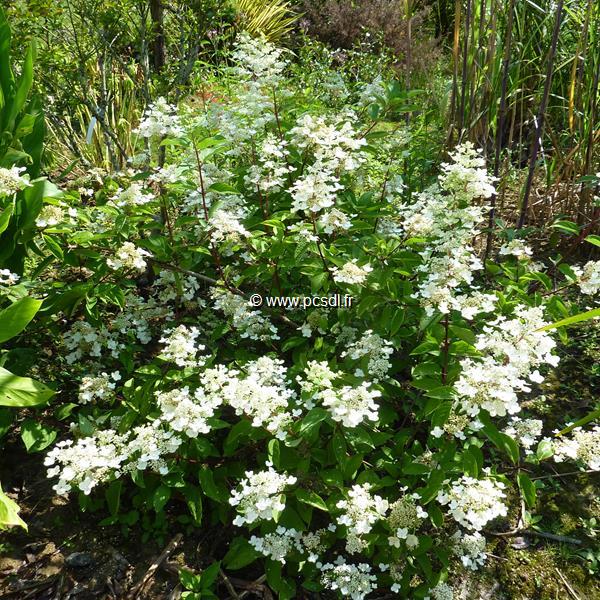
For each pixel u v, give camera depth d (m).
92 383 2.37
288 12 9.12
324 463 2.19
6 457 2.59
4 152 2.65
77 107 4.21
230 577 2.18
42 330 2.90
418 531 2.27
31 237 2.46
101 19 3.48
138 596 2.13
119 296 2.57
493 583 2.23
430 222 2.46
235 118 3.06
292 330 3.03
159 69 3.94
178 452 2.22
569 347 3.31
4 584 2.14
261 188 2.80
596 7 3.84
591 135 3.67
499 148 3.85
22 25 3.39
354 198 2.96
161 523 2.32
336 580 2.01
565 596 2.19
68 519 2.37
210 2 3.64
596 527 2.41
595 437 2.08
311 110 3.42
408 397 2.69
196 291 3.42
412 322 2.60
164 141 2.47
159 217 3.30
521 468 2.62
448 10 8.16
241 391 2.00
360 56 6.70
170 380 2.35
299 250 2.39
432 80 5.95
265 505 1.80
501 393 1.80
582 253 3.91
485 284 3.51
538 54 5.00
